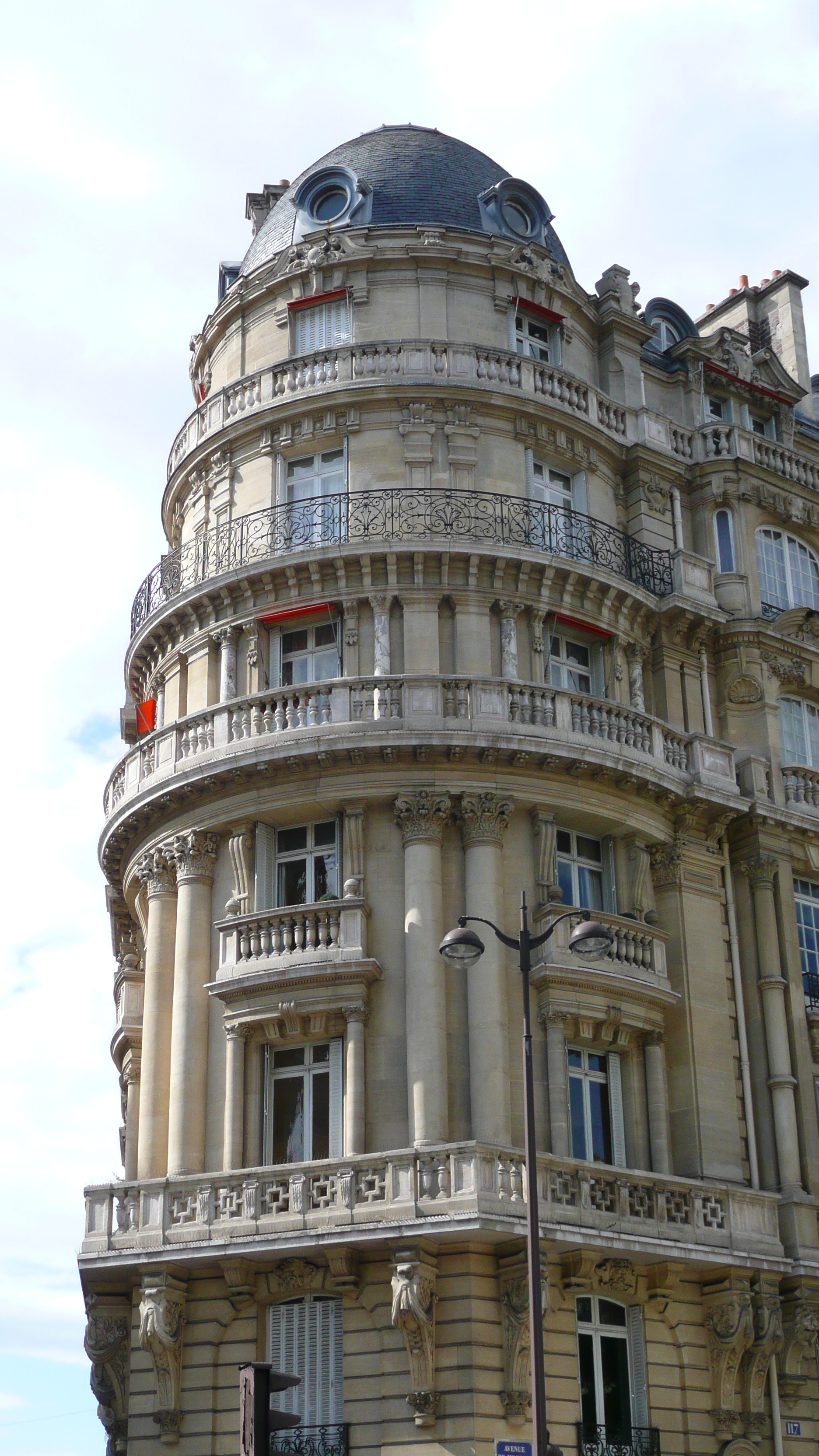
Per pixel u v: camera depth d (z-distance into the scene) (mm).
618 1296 34281
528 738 36094
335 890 36531
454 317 41844
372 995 34938
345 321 42156
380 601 38188
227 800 37344
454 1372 31203
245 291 43656
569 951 35531
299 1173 33000
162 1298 33219
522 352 42656
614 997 36062
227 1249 32625
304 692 37031
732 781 40312
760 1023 39188
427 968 34594
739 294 52156
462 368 40500
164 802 38188
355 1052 34312
